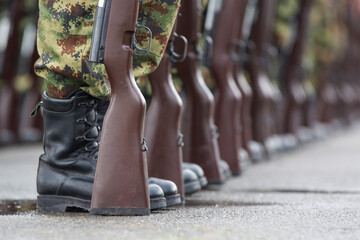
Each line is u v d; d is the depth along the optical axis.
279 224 6.04
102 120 6.91
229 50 11.55
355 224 6.11
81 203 6.58
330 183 10.53
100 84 6.48
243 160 12.73
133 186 6.30
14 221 6.03
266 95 15.03
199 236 5.35
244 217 6.49
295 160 15.23
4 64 18.23
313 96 24.44
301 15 18.78
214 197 8.52
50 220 6.08
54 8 6.38
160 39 7.04
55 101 6.69
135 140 6.31
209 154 9.77
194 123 9.70
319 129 25.00
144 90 8.59
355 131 30.34
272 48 18.12
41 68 6.59
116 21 6.26
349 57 33.03
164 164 7.98
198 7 9.10
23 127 19.72
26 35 18.97
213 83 11.77
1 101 18.45
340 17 28.33
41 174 6.84
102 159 6.31
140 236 5.30
